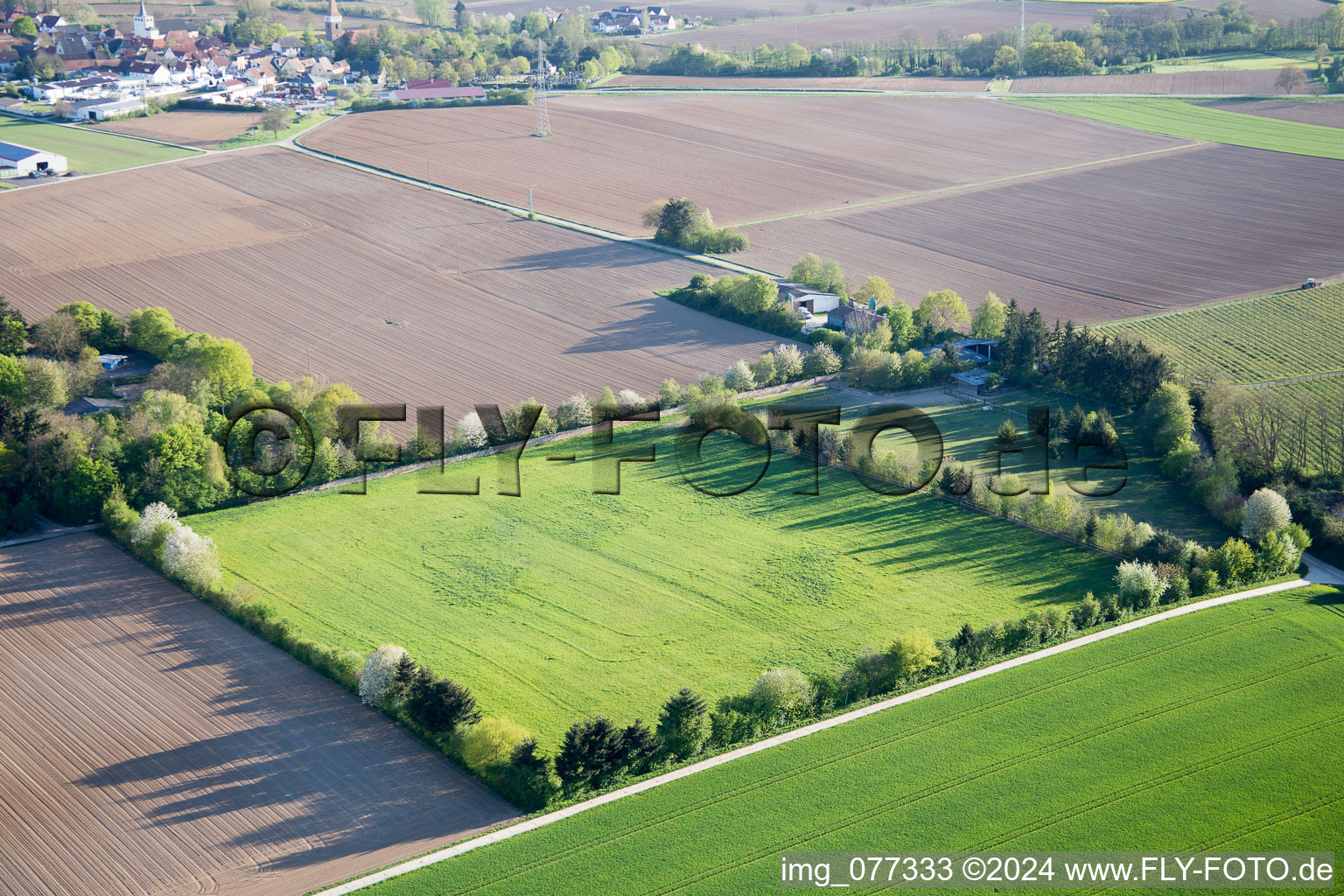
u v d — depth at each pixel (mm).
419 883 75750
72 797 85375
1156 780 83938
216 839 81000
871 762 86125
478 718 89688
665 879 75500
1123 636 101188
